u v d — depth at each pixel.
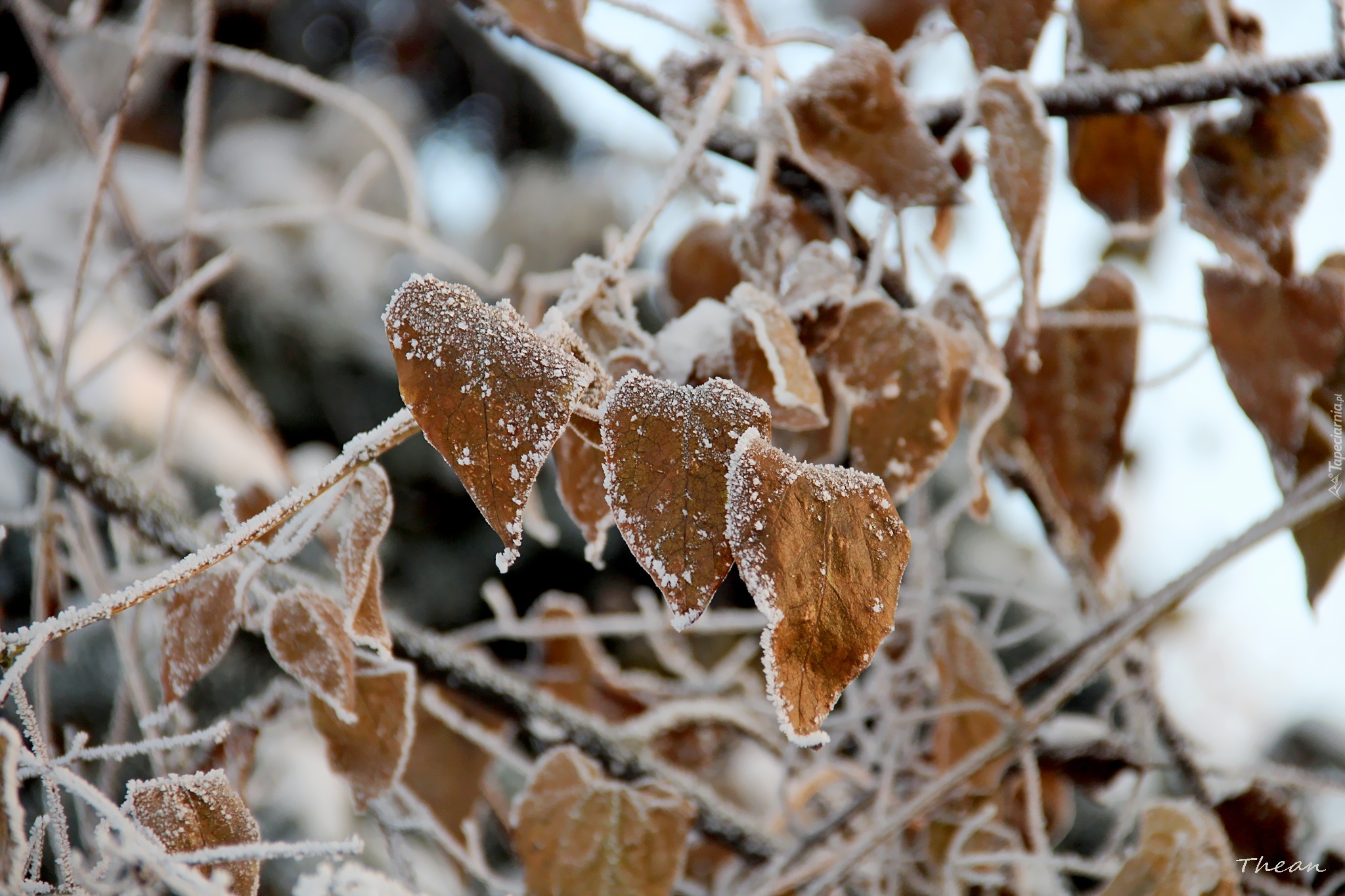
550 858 1.27
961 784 1.32
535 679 1.46
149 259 1.40
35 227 2.14
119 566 1.35
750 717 1.41
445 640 1.37
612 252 1.24
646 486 1.15
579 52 1.25
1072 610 1.41
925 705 1.39
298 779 1.50
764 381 1.21
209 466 1.96
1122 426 1.33
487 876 1.31
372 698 1.25
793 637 1.14
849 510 1.15
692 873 1.46
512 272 1.38
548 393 1.15
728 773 1.78
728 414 1.15
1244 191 1.29
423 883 1.49
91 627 1.44
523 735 1.93
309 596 1.23
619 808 1.27
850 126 1.26
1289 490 1.29
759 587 1.14
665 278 1.32
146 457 1.85
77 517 1.35
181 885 1.16
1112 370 1.33
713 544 1.15
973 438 1.25
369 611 1.21
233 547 1.16
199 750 1.35
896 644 1.41
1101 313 1.33
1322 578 1.30
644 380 1.15
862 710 1.39
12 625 1.48
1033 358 1.25
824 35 1.29
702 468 1.15
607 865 1.27
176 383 1.40
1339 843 1.36
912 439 1.25
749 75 1.29
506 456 1.14
